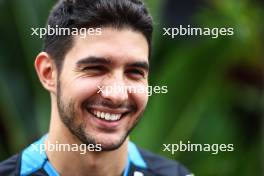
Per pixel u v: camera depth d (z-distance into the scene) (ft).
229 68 24.53
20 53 20.21
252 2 24.53
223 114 24.26
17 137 20.31
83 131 10.11
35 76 19.98
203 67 19.54
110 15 9.83
